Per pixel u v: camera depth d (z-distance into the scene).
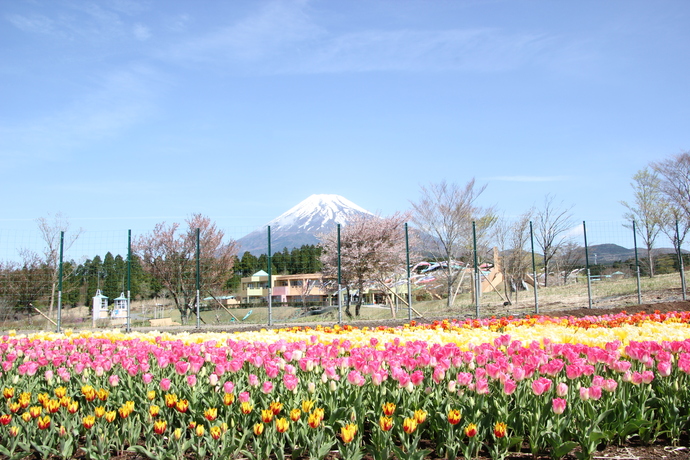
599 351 5.05
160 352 6.12
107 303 22.06
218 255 25.92
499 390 4.76
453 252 26.56
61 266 15.88
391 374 5.03
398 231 24.47
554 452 4.21
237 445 4.29
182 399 4.91
